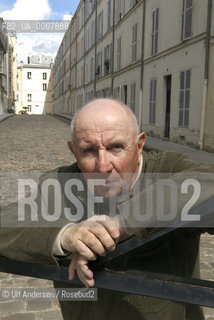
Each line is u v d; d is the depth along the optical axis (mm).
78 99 46031
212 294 812
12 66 65000
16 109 87625
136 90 20688
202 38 12703
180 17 14484
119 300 1209
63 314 1396
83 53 41625
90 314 1274
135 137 1174
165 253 1172
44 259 969
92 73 35969
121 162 1119
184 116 14281
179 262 1212
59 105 70188
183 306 1231
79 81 45125
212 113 12117
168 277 876
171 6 15406
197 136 13141
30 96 88375
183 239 1215
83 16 41625
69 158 11383
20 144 14992
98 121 1105
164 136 16750
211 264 3938
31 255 979
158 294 872
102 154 1101
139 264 1134
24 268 1032
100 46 31719
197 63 13164
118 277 916
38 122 31266
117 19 25094
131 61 21578
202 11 12742
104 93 30078
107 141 1098
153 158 1275
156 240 1146
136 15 20406
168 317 1200
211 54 12203
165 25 16156
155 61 17562
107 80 28859
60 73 68375
